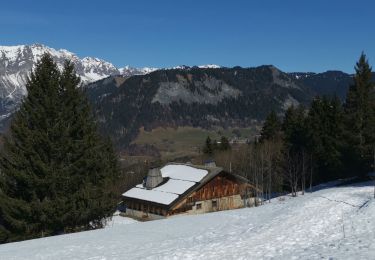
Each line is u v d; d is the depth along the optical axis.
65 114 35.06
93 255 22.72
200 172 54.03
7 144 34.00
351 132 52.91
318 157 62.19
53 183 32.91
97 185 36.47
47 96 34.38
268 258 19.28
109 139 59.53
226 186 54.00
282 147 68.25
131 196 52.19
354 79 53.84
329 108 62.53
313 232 24.44
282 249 20.81
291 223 27.41
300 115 73.56
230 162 74.50
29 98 34.66
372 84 53.16
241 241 23.25
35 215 32.75
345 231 23.89
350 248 19.16
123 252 23.03
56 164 33.88
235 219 35.12
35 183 32.72
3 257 23.62
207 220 35.69
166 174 56.69
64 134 33.84
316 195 40.78
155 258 20.61
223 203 53.38
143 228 32.84
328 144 60.41
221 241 23.72
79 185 35.06
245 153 79.00
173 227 32.62
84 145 35.22
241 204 55.31
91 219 36.25
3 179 33.56
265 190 68.88
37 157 33.06
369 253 17.78
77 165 34.69
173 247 23.39
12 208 32.50
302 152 62.75
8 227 34.38
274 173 67.56
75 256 22.75
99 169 36.91
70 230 35.09
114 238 28.08
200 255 20.66
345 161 54.62
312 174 63.00
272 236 24.09
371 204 30.03
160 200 48.88
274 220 29.59
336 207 31.28
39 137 33.12
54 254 23.59
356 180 55.56
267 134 84.25
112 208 37.22
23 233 33.09
